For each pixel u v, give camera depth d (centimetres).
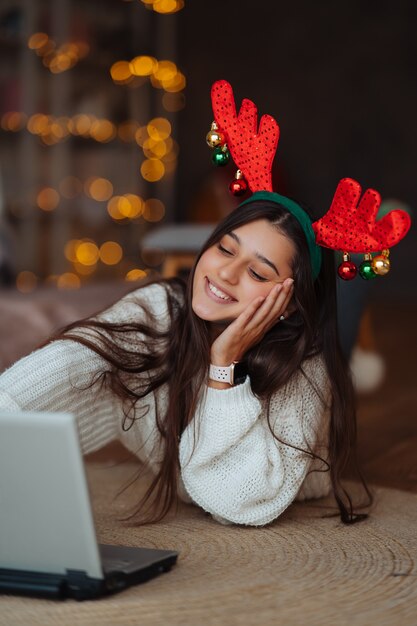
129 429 203
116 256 634
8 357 373
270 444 191
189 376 190
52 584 147
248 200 188
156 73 645
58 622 140
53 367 182
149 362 192
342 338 315
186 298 195
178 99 725
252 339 187
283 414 195
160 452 202
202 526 194
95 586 147
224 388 187
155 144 652
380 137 708
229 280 182
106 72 614
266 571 166
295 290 187
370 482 239
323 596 154
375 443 285
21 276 575
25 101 569
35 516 145
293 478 195
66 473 139
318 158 729
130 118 636
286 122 739
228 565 169
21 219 577
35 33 568
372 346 466
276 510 192
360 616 145
